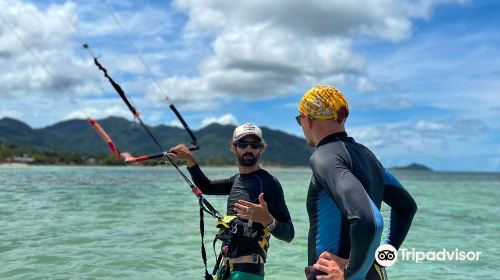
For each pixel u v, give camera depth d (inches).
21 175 1802.4
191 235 357.7
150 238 342.0
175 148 175.9
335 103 95.5
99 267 251.4
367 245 78.8
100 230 378.0
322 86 99.3
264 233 149.6
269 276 238.5
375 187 96.2
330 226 92.0
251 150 157.6
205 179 178.4
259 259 146.8
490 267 266.1
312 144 101.6
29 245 307.9
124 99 168.9
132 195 794.2
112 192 871.7
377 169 98.5
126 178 1716.3
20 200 652.1
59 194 788.0
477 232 415.5
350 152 93.0
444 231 420.8
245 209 138.3
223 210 533.6
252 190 154.7
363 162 94.1
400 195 104.7
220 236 152.2
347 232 90.7
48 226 394.9
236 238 148.1
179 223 426.9
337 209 91.2
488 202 807.7
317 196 94.1
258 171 160.1
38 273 237.5
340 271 86.7
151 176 2069.4
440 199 893.8
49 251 289.1
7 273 237.0
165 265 259.0
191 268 253.0
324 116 95.8
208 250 299.9
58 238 335.9
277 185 157.4
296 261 273.0
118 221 435.8
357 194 81.3
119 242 323.9
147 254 285.4
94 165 5728.3
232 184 175.2
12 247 300.7
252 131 157.2
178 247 309.3
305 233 380.5
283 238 148.6
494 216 559.5
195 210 545.3
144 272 242.5
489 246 340.2
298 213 546.9
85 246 307.9
